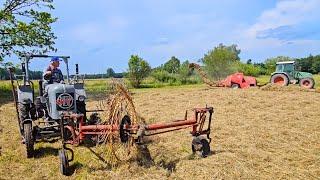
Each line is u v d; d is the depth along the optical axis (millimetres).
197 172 6398
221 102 15797
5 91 25781
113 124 6348
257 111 13383
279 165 6973
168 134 9242
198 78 37094
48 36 22859
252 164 6922
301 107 14180
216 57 36969
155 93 21031
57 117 7688
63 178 6445
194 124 7098
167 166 6852
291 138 9094
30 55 8461
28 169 6938
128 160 6836
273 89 20094
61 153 6570
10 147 8453
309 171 6680
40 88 8656
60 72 8742
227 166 6695
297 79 23344
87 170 6699
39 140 8688
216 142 8641
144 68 33031
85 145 8227
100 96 20797
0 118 12680
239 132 9750
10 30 21547
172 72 39812
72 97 7848
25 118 8414
